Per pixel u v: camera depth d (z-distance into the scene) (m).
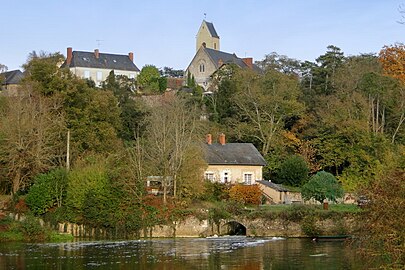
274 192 66.25
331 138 75.12
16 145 57.34
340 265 35.47
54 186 55.31
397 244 21.77
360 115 75.44
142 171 56.12
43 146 59.12
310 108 84.50
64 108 65.12
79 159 59.75
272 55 103.81
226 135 81.00
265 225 54.69
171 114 64.06
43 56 75.75
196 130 73.00
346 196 64.00
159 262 37.53
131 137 78.00
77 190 54.38
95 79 129.50
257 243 48.22
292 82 83.62
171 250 43.78
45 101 62.12
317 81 94.12
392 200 21.56
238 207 56.19
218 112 86.56
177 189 57.59
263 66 105.12
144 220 54.12
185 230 55.06
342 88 81.50
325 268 34.41
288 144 78.56
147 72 120.06
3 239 50.28
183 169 57.91
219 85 92.38
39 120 59.09
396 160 50.81
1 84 96.12
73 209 54.62
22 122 58.22
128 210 54.16
